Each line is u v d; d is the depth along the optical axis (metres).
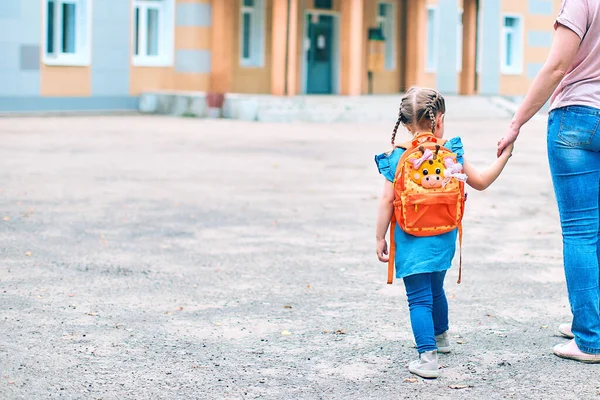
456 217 4.67
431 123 4.74
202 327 5.65
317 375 4.73
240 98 26.12
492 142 20.98
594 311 4.98
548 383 4.62
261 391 4.46
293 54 27.78
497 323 5.82
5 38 24.95
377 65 32.78
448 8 34.97
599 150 5.01
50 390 4.41
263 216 10.28
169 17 28.52
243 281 7.01
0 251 7.91
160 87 28.50
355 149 18.50
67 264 7.48
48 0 26.00
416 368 4.72
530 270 7.54
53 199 11.11
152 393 4.40
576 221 5.03
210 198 11.59
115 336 5.39
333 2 31.84
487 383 4.61
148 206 10.80
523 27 38.19
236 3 29.27
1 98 25.03
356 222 9.99
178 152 17.11
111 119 25.39
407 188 4.61
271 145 19.00
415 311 4.73
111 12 27.08
